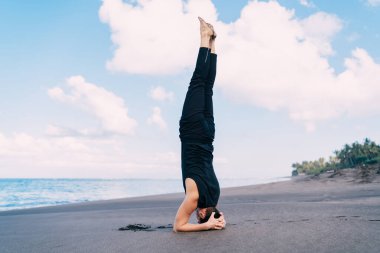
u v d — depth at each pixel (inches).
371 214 151.7
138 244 102.7
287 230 112.6
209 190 124.8
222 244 94.3
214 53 150.2
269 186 657.6
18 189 1748.3
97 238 122.0
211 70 145.9
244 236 104.8
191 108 135.2
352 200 255.1
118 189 1681.8
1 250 110.7
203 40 147.7
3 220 253.1
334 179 688.4
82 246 107.4
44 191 1460.4
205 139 131.6
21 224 211.9
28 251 106.3
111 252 94.0
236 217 167.0
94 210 314.2
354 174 718.5
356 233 102.3
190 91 139.9
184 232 121.3
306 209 189.2
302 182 697.6
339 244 87.7
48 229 169.0
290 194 402.0
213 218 122.0
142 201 421.1
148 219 193.9
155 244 100.6
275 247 86.9
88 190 1536.7
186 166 128.8
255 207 222.5
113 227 158.6
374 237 95.5
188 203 123.0
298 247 85.9
